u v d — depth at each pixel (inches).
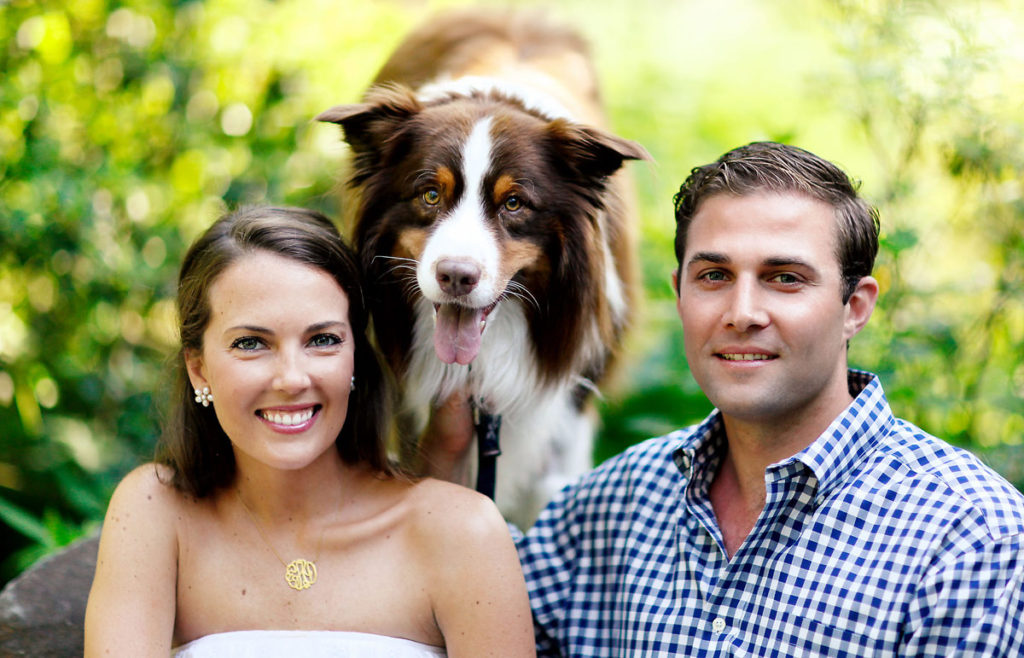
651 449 109.3
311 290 98.0
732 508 100.7
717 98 304.5
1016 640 83.9
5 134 202.5
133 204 211.2
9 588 125.5
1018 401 157.8
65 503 200.4
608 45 338.0
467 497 104.1
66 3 206.4
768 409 93.2
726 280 94.3
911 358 160.1
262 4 227.0
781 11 332.2
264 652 97.4
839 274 93.2
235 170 216.8
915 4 163.0
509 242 133.1
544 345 143.4
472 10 197.3
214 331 98.3
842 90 174.7
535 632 109.3
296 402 97.2
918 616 84.7
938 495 88.6
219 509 103.9
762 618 91.8
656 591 99.5
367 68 229.6
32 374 210.7
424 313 138.8
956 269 174.7
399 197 135.5
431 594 101.7
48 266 203.6
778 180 93.1
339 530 102.7
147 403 200.7
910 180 169.2
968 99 158.6
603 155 136.0
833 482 92.2
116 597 99.5
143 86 213.0
